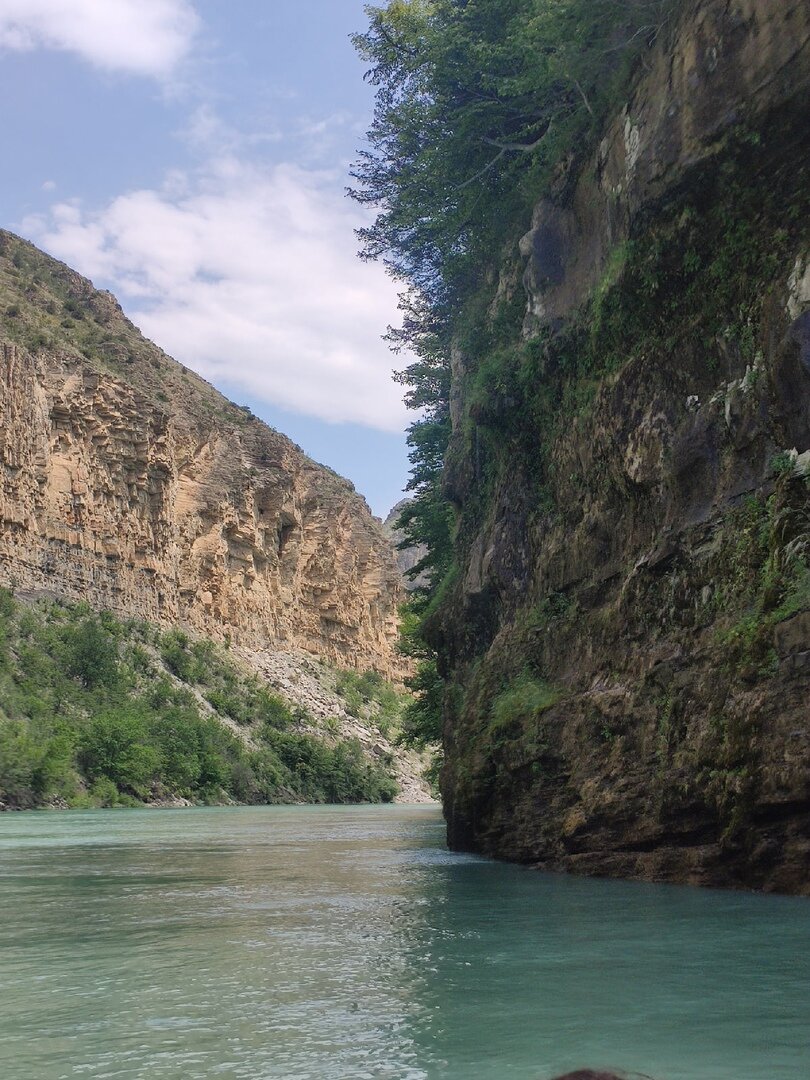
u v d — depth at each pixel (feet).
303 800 360.48
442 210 94.07
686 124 49.98
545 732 57.11
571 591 62.03
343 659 563.48
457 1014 21.59
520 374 70.79
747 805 39.29
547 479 68.59
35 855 76.43
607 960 27.22
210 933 33.40
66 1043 19.72
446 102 87.20
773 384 42.93
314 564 565.94
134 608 399.24
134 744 276.82
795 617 38.42
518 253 80.53
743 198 47.47
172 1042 19.70
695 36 49.90
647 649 50.06
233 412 570.05
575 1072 17.26
